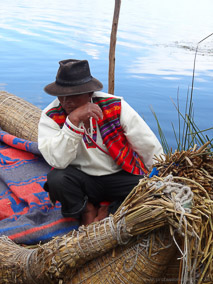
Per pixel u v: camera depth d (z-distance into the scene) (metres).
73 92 2.48
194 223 1.91
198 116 7.15
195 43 13.45
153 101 7.90
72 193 2.79
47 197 3.32
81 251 2.12
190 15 21.70
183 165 2.22
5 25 15.45
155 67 10.45
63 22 16.94
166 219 1.93
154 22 18.17
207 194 2.03
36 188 3.46
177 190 1.99
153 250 2.05
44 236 2.85
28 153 4.10
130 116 2.75
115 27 4.09
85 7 22.91
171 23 18.06
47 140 2.68
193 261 2.01
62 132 2.58
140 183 2.10
